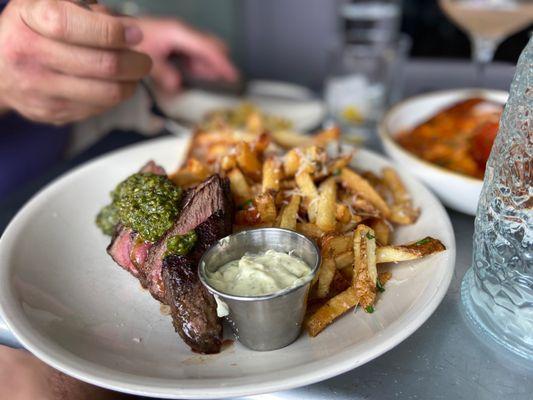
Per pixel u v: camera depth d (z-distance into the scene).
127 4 0.71
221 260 0.23
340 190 0.29
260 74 0.86
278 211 0.27
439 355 0.22
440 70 0.53
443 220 0.27
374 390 0.20
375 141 0.43
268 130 0.39
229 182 0.27
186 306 0.22
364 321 0.22
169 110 0.48
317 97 0.54
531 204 0.19
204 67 0.59
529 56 0.19
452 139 0.37
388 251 0.24
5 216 0.35
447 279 0.23
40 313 0.23
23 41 0.31
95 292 0.26
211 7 0.84
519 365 0.21
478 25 0.41
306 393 0.20
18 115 0.51
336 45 0.48
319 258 0.22
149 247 0.25
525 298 0.20
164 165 0.36
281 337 0.21
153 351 0.22
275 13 0.84
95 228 0.31
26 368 0.23
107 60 0.31
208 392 0.18
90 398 0.23
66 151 0.56
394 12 0.74
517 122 0.19
